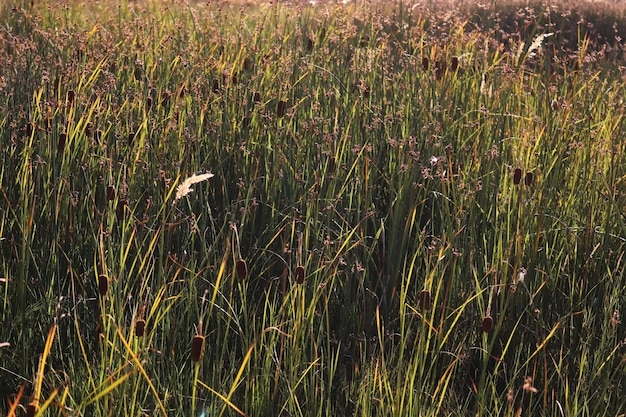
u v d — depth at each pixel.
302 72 5.50
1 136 4.30
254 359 3.06
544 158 4.38
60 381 2.86
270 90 5.09
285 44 6.63
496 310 3.43
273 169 4.14
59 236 3.63
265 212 3.95
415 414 2.80
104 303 2.99
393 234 3.64
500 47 6.26
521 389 3.24
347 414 3.12
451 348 3.34
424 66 5.29
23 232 3.32
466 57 6.00
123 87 5.12
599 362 3.22
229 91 4.95
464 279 3.56
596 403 3.07
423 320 2.93
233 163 4.34
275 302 3.45
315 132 4.39
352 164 4.22
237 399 3.03
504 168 4.24
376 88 5.18
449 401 3.09
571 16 10.71
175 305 3.30
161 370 3.10
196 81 5.10
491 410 3.11
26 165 3.71
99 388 2.71
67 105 4.33
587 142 4.52
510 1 10.92
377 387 3.04
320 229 3.77
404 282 3.69
